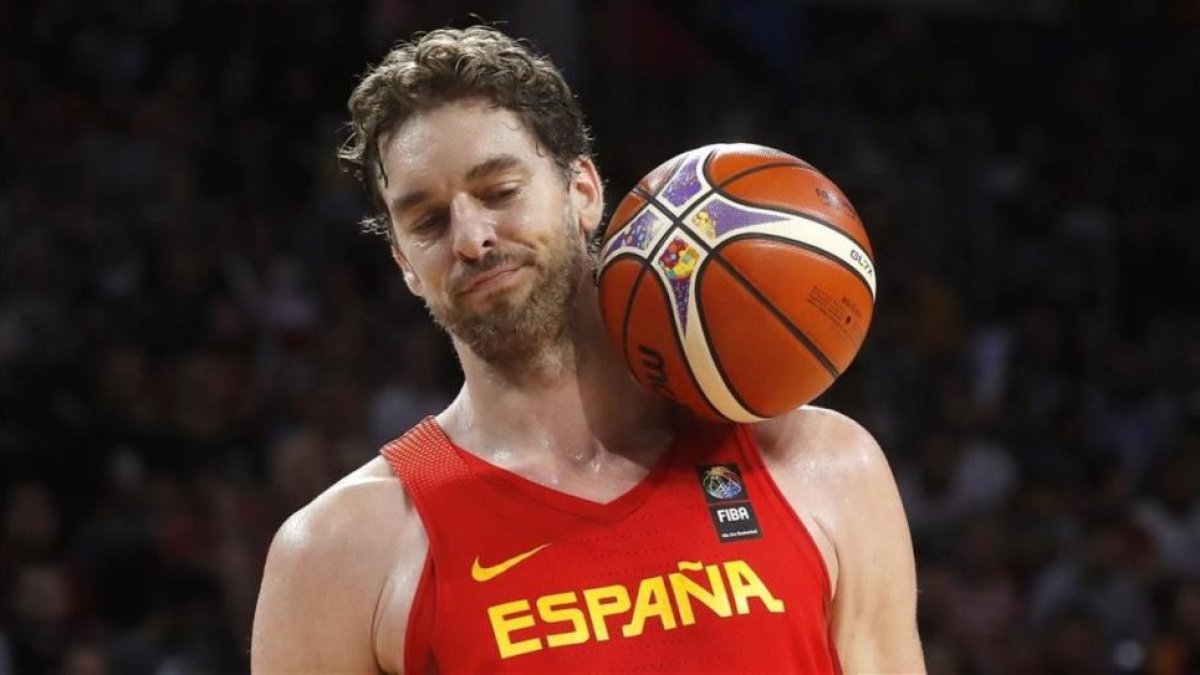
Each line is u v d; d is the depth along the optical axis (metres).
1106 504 29.62
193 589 24.25
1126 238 40.28
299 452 26.45
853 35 45.16
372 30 37.94
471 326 8.61
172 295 30.03
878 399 32.91
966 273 38.50
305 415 28.00
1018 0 46.06
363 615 8.55
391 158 8.61
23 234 30.19
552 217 8.62
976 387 34.78
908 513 29.34
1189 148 44.53
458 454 8.88
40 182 32.28
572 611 8.26
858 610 9.09
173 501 25.31
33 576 23.53
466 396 9.23
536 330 8.71
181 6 37.22
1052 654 25.94
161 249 30.89
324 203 34.00
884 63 44.12
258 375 28.77
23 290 29.03
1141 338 38.91
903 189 39.72
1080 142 43.72
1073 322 36.94
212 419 27.58
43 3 36.28
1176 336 38.16
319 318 31.22
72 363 27.47
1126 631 26.83
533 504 8.57
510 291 8.49
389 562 8.57
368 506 8.76
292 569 8.70
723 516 8.63
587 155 9.22
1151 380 35.62
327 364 29.62
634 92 40.56
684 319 8.30
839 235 8.46
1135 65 46.12
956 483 30.38
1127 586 27.22
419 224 8.61
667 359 8.43
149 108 34.66
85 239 30.59
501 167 8.44
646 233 8.48
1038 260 39.03
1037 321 36.38
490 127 8.46
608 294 8.62
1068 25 46.09
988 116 44.59
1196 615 26.22
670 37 42.56
